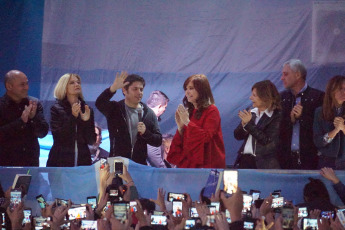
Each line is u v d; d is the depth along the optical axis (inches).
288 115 518.9
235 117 655.1
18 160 502.3
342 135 496.4
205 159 478.9
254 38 653.9
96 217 344.2
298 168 508.4
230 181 380.8
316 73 643.5
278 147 502.0
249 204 369.4
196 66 663.1
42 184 453.7
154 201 385.7
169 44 667.4
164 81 667.4
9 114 511.2
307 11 643.5
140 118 515.2
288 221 305.3
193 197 446.9
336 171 436.5
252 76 655.8
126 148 506.9
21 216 319.3
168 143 652.1
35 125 510.0
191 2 661.9
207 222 296.0
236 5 655.8
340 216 308.8
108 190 377.4
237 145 651.5
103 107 505.7
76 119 499.8
